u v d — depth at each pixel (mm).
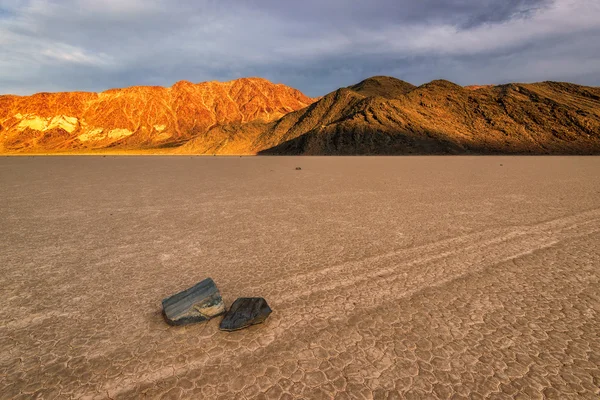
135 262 6203
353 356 3357
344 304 4453
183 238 7734
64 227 8836
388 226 8570
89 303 4613
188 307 4062
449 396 2814
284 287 5020
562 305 4406
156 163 48125
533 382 2990
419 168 30438
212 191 15680
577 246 6785
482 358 3324
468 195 13531
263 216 9992
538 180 18766
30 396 2879
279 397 2803
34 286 5176
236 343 3623
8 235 8078
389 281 5180
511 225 8500
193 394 2859
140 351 3506
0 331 3930
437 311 4254
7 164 46219
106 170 32594
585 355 3373
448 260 6070
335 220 9336
